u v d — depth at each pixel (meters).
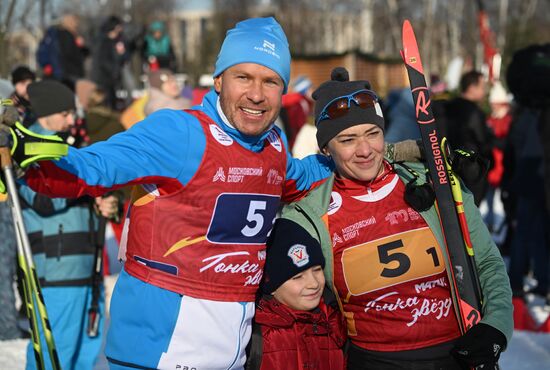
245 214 2.65
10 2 16.42
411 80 3.02
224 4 34.12
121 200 4.22
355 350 2.95
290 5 34.81
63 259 4.05
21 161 2.25
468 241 2.85
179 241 2.59
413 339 2.82
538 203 6.63
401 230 2.83
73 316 4.07
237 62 2.59
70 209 4.09
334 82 2.92
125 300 2.67
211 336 2.63
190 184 2.56
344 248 2.86
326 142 2.89
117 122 7.05
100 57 12.60
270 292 2.95
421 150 3.03
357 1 40.00
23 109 4.47
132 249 2.67
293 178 2.96
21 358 5.11
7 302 5.59
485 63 14.64
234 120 2.59
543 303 6.79
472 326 2.80
